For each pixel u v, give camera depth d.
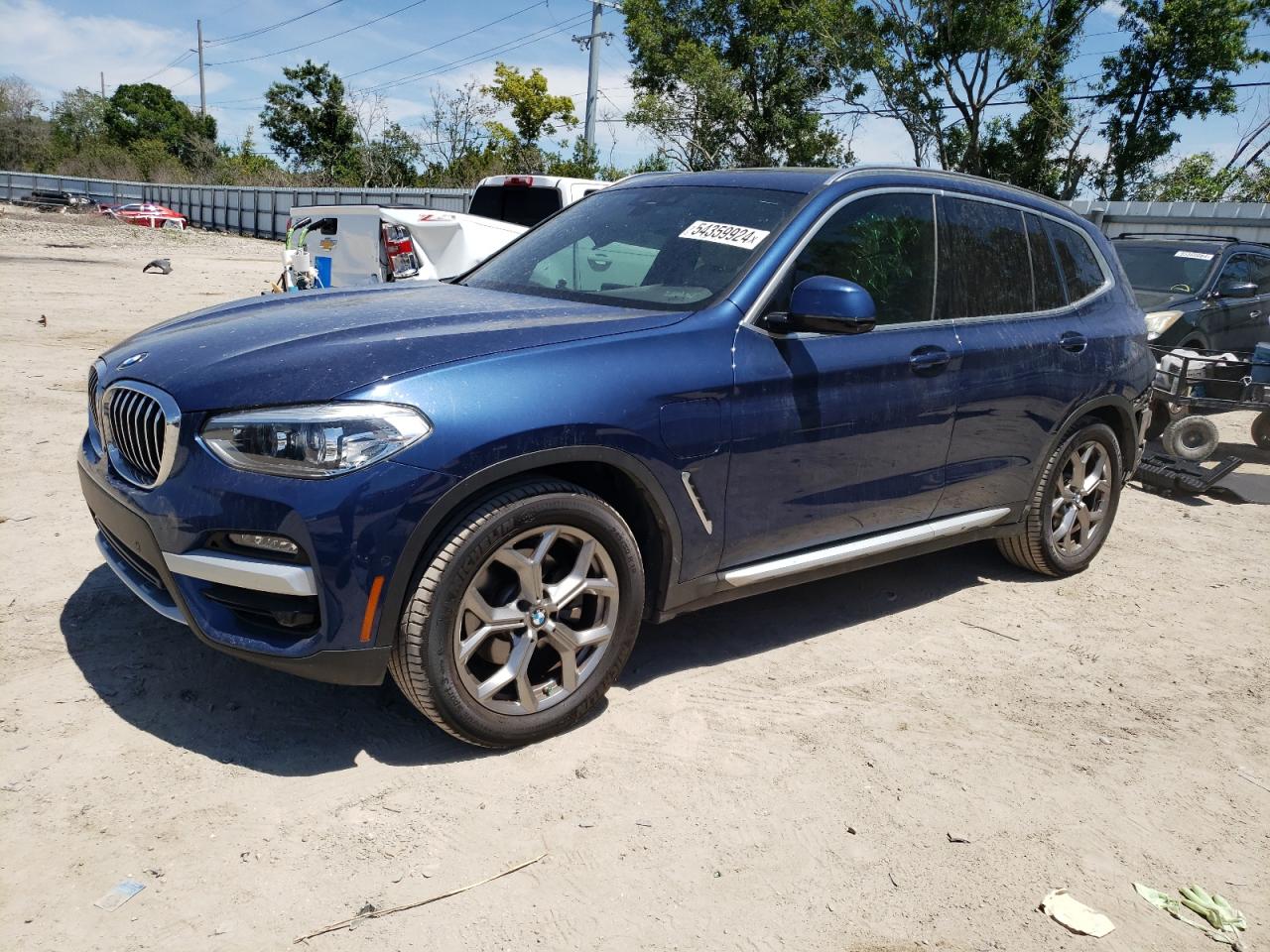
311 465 2.60
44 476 5.49
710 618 4.19
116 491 2.97
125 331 11.35
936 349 3.89
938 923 2.43
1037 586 4.86
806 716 3.40
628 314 3.31
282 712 3.17
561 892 2.44
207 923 2.25
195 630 2.80
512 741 3.00
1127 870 2.69
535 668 3.15
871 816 2.85
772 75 35.06
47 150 81.38
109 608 3.83
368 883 2.42
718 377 3.23
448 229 9.92
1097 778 3.14
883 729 3.35
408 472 2.64
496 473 2.77
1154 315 9.26
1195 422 6.87
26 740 2.92
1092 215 20.55
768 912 2.43
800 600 4.47
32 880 2.35
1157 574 5.14
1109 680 3.86
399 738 3.07
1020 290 4.41
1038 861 2.70
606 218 4.14
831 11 31.42
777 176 3.94
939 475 4.05
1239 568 5.31
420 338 2.93
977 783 3.06
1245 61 28.56
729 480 3.31
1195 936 2.45
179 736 3.00
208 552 2.72
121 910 2.27
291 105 55.84
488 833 2.64
